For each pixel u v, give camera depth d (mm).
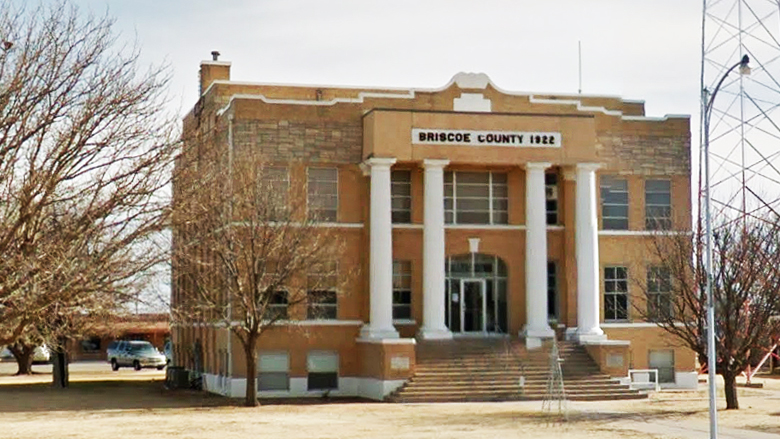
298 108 51750
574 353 50625
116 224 20562
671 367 54531
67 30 24094
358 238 52219
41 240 20188
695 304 45156
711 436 30188
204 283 46188
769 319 48344
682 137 55969
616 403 46344
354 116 52500
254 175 45344
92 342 103312
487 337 52094
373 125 50969
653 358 54438
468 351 50000
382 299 50562
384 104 52938
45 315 21359
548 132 52750
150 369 82312
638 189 55344
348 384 51594
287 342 51094
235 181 44000
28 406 46438
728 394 42781
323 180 52031
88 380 67875
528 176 52656
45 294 19656
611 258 54812
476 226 53438
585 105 58500
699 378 62875
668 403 46219
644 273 54312
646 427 36125
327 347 51594
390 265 50844
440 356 49531
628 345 50094
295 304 48062
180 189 22531
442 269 51438
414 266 52719
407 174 53188
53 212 20875
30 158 20656
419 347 49969
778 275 42469
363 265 52188
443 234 51750
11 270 19750
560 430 35188
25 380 71312
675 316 48125
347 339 51812
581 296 52625
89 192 20828
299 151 51531
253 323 45250
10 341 20094
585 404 45812
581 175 53062
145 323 49500
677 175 55844
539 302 52031
